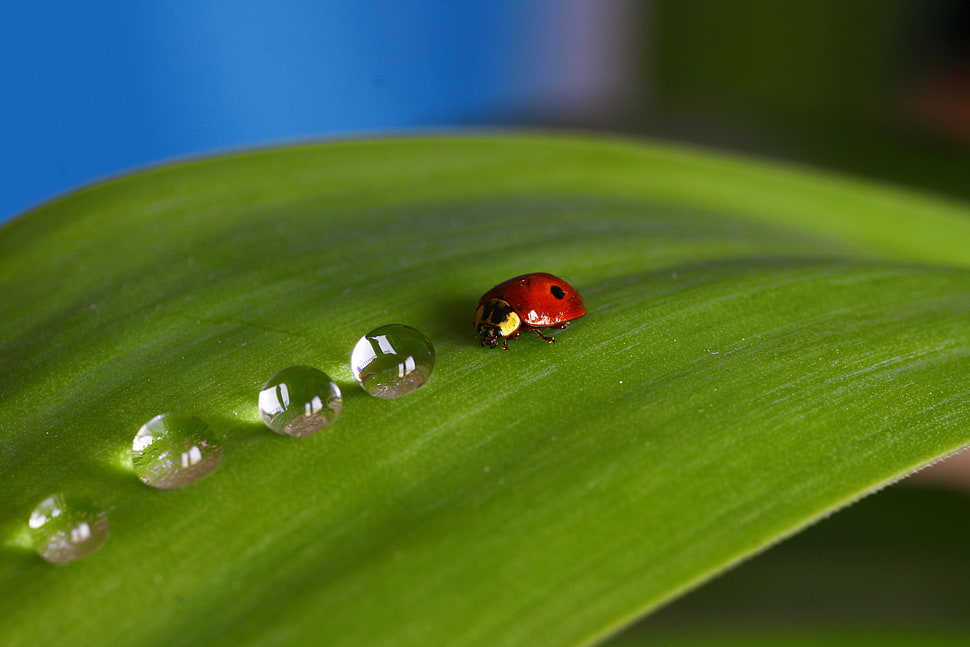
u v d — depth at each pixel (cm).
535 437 11
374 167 13
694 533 10
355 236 12
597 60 36
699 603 13
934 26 33
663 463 11
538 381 11
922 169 22
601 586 10
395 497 11
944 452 11
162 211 12
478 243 12
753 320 12
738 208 14
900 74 30
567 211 13
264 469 11
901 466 11
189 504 11
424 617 10
